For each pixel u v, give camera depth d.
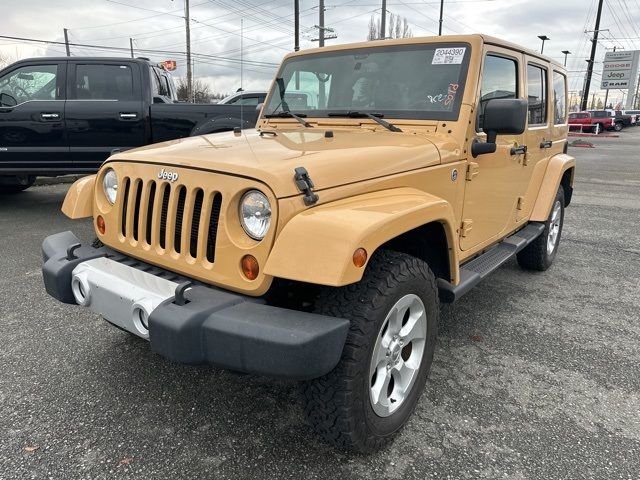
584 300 4.32
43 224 6.59
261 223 2.01
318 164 2.18
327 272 1.83
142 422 2.52
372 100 3.29
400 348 2.35
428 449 2.37
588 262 5.48
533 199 4.44
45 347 3.26
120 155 2.65
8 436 2.40
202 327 1.93
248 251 2.03
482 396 2.82
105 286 2.28
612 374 3.09
